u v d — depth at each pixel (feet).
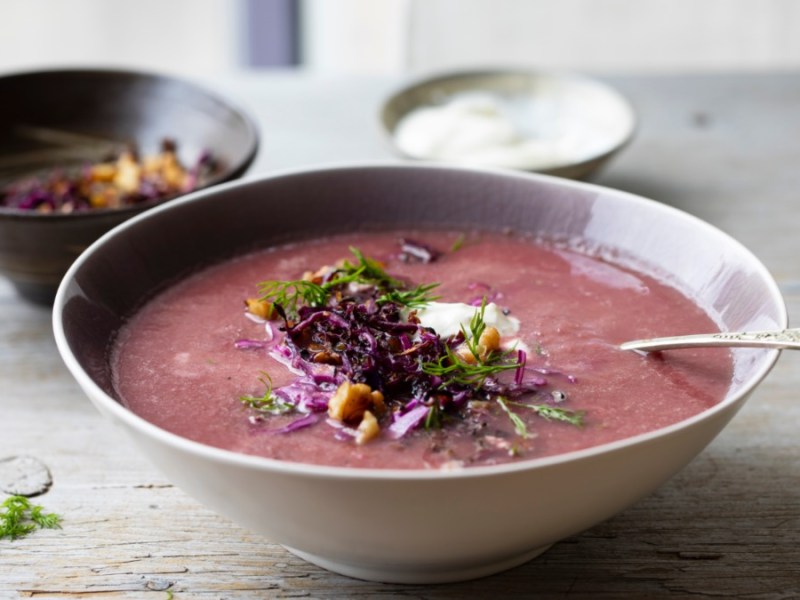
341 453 1.14
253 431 1.18
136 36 3.56
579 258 1.50
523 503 1.01
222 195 1.48
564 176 1.88
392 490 0.98
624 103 2.11
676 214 1.43
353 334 1.28
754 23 3.19
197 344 1.33
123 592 1.17
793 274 1.73
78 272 1.29
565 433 1.17
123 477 1.34
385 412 1.19
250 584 1.18
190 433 1.18
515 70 2.25
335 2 3.26
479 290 1.43
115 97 2.03
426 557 1.08
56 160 1.99
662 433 1.01
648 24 3.20
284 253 1.52
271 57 3.19
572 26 3.19
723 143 2.19
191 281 1.44
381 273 1.41
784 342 1.15
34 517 1.26
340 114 2.28
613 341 1.33
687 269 1.41
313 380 1.24
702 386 1.25
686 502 1.29
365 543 1.06
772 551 1.22
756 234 1.85
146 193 1.82
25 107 2.00
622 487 1.05
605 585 1.18
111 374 1.27
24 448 1.39
